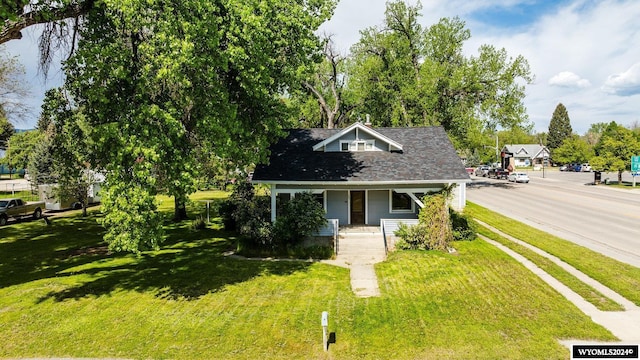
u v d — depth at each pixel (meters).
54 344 10.32
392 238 21.28
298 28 15.30
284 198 23.73
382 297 13.31
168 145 12.52
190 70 12.98
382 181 20.36
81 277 15.74
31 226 27.77
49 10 13.20
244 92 15.07
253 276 15.80
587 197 38.19
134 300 13.24
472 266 16.48
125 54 12.85
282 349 9.98
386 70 44.03
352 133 24.03
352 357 9.54
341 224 24.41
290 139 25.75
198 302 13.05
